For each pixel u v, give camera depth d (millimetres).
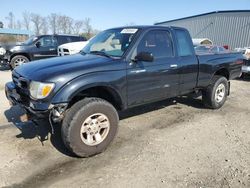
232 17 23812
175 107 6457
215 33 25516
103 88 4082
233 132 5012
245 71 10625
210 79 5973
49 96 3553
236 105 6859
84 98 3924
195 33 27828
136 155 4039
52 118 3672
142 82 4504
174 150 4223
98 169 3652
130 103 4477
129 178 3447
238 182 3396
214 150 4250
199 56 5637
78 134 3744
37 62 4336
